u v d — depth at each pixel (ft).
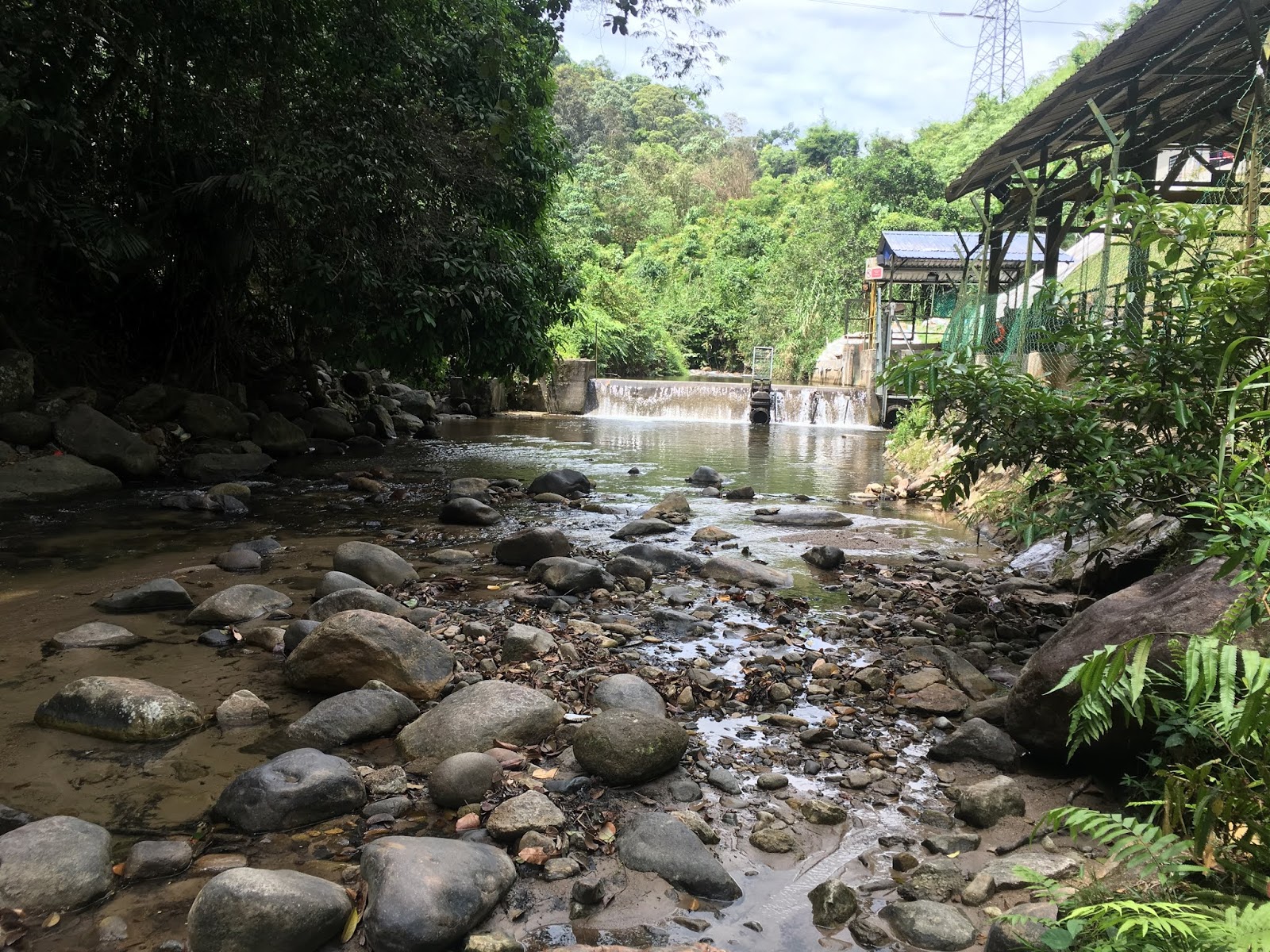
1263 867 6.66
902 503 34.60
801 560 23.90
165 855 8.89
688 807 10.30
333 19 34.53
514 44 41.16
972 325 45.52
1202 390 12.69
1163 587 10.94
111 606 17.80
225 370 47.37
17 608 17.92
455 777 10.24
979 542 26.73
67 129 31.50
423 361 39.24
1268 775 6.83
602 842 9.46
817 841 9.66
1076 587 19.21
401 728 12.50
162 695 12.28
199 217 41.60
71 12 31.35
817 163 208.13
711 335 138.72
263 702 12.89
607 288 117.19
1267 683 6.01
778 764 11.60
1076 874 8.51
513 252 39.52
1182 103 33.47
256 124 35.91
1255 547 7.70
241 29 33.47
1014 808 10.11
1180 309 12.64
